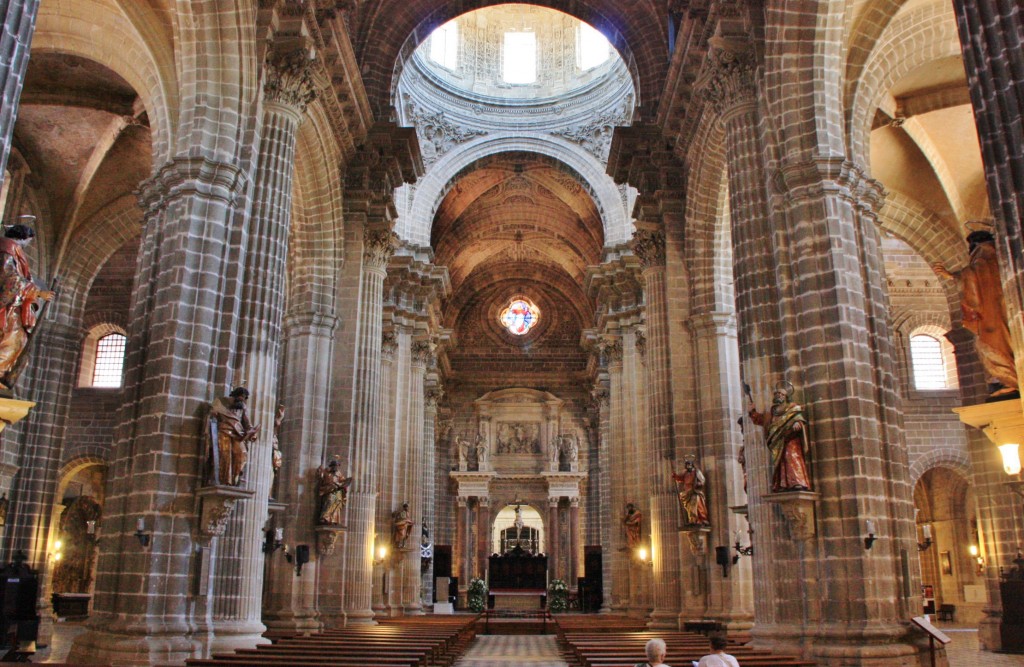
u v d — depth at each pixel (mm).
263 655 11117
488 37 38906
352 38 22891
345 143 21266
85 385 33406
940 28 15859
